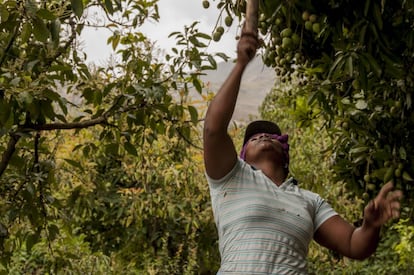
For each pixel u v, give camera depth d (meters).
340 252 2.46
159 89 3.96
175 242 8.89
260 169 2.50
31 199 4.12
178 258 8.63
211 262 9.01
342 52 3.03
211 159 2.34
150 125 4.23
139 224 8.30
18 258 7.94
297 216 2.35
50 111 3.72
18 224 4.39
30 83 3.48
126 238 8.56
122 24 4.00
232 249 2.29
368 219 2.34
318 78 3.62
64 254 4.75
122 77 4.21
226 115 2.27
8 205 4.13
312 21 2.99
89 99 4.05
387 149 3.60
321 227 2.48
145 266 8.64
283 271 2.24
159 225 8.73
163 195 7.94
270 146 2.53
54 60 3.80
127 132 4.21
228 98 2.26
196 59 3.96
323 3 2.99
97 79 4.21
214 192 2.41
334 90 3.68
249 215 2.31
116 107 4.06
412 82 3.38
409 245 9.23
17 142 4.16
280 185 2.46
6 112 3.42
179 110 4.30
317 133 9.06
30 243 4.32
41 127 3.87
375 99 3.65
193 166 7.62
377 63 3.05
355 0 2.98
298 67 3.40
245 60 2.26
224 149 2.33
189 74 4.07
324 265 9.71
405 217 4.10
